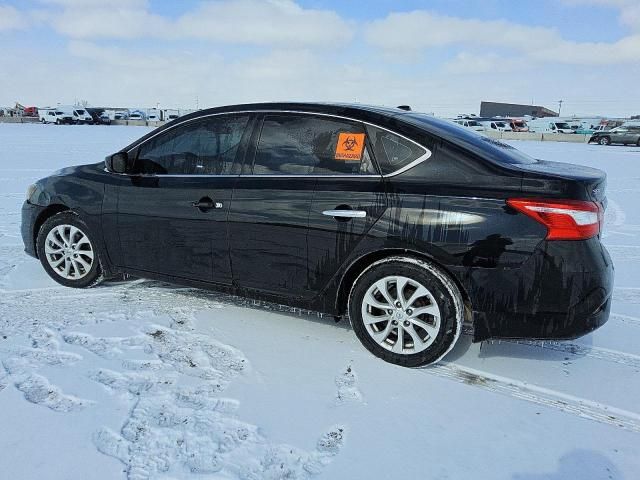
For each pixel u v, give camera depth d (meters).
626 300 4.46
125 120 53.91
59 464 2.26
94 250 4.21
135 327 3.64
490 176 2.94
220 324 3.73
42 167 13.07
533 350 3.49
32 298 4.14
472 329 3.04
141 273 4.04
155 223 3.85
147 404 2.71
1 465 2.24
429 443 2.49
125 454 2.33
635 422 2.70
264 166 3.52
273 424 2.59
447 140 3.10
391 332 3.22
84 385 2.87
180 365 3.13
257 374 3.06
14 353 3.21
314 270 3.34
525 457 2.41
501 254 2.85
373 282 3.19
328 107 3.43
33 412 2.61
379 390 2.93
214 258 3.66
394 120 3.24
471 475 2.28
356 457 2.37
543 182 2.83
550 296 2.83
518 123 46.78
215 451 2.38
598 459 2.41
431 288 3.02
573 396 2.93
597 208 2.87
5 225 6.72
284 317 3.89
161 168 3.92
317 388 2.93
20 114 67.06
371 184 3.16
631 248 6.28
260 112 3.62
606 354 3.45
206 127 3.78
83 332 3.54
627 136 32.06
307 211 3.29
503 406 2.81
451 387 2.99
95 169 4.30
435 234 2.96
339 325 3.78
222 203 3.56
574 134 40.47
